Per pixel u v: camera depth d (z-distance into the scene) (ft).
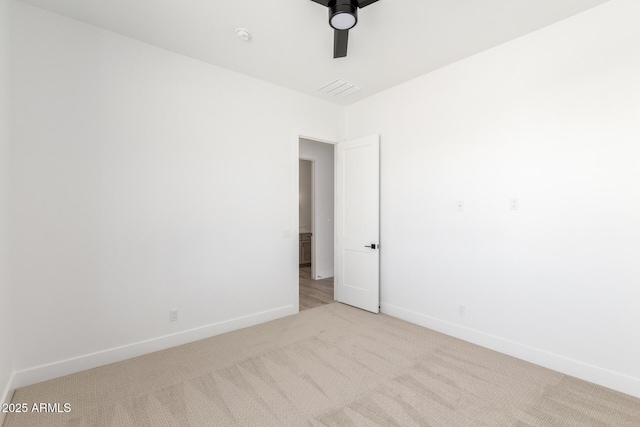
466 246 9.36
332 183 18.63
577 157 7.30
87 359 7.63
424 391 6.72
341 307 12.57
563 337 7.53
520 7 6.95
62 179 7.29
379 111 11.96
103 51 7.82
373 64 9.66
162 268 8.75
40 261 7.04
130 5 6.89
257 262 10.69
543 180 7.82
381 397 6.50
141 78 8.39
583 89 7.21
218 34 8.01
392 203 11.52
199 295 9.43
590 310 7.14
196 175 9.33
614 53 6.80
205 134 9.50
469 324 9.30
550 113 7.70
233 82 10.09
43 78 7.07
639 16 6.50
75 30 7.45
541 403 6.31
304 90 11.68
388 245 11.69
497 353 8.52
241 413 6.01
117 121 8.03
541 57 7.82
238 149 10.21
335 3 5.88
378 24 7.52
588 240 7.16
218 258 9.79
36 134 6.97
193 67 9.28
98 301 7.79
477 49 8.79
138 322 8.38
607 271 6.91
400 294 11.27
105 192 7.86
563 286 7.52
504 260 8.54
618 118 6.77
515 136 8.30
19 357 6.79
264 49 8.74
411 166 10.85
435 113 10.11
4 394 6.03
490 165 8.80
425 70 10.11
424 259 10.48
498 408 6.15
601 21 6.93
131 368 7.70
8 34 6.51
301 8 6.95
